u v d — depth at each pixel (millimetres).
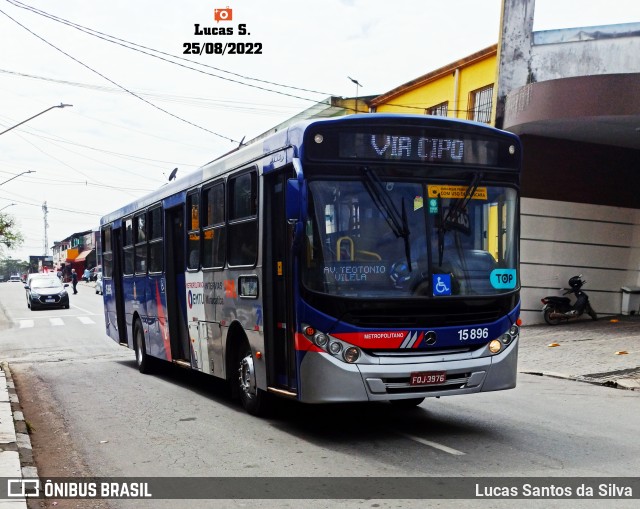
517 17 17781
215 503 5418
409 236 7016
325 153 6969
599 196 19078
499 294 7250
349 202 6969
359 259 6887
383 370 6699
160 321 11898
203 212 9906
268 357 7742
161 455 6922
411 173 7137
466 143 7371
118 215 15062
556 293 18688
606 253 19312
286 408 9070
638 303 19484
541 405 9227
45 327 25000
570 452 6676
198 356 10180
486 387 7129
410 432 7605
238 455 6789
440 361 6906
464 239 7227
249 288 8180
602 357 13242
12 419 8336
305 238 6875
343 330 6723
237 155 8719
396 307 6820
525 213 18141
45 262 95500
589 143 18797
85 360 15789
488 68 20750
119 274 15250
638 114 15023
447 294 7016
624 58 16781
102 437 7805
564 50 17328
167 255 11422
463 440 7195
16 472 6113
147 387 11383
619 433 7508
